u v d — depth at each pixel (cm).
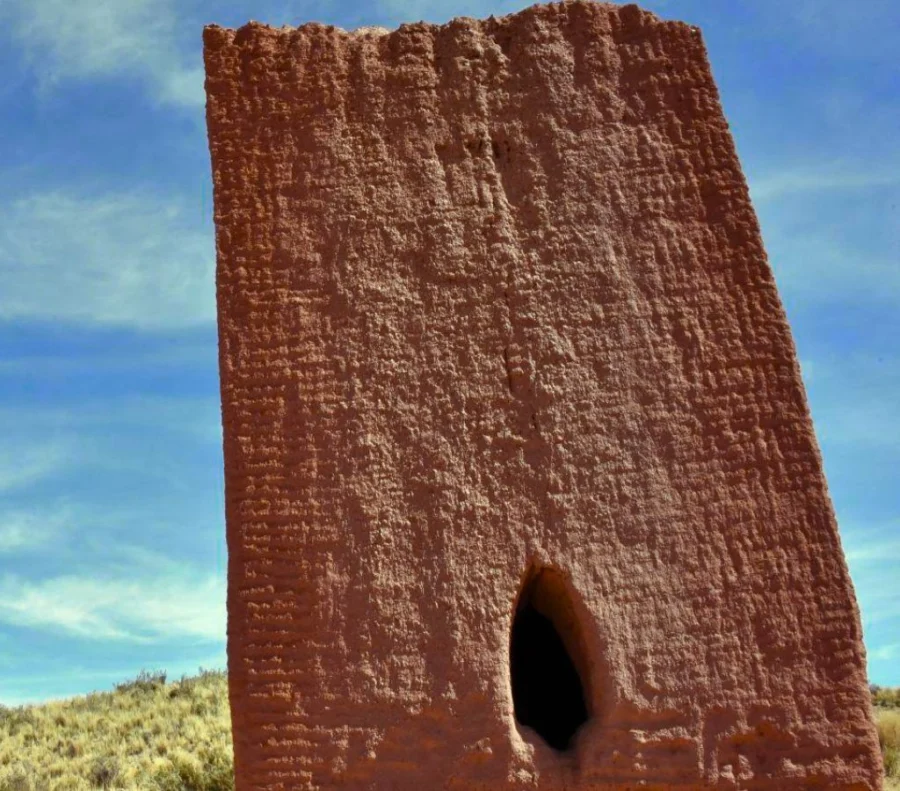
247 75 731
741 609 620
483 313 679
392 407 662
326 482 650
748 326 673
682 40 736
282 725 610
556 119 720
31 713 2577
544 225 696
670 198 700
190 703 2530
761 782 591
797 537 632
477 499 643
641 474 644
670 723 602
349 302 683
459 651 615
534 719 722
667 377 662
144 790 1855
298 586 632
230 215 703
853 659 612
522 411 658
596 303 679
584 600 622
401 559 633
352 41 743
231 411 666
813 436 651
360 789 596
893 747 1778
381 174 710
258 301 686
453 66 734
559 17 743
